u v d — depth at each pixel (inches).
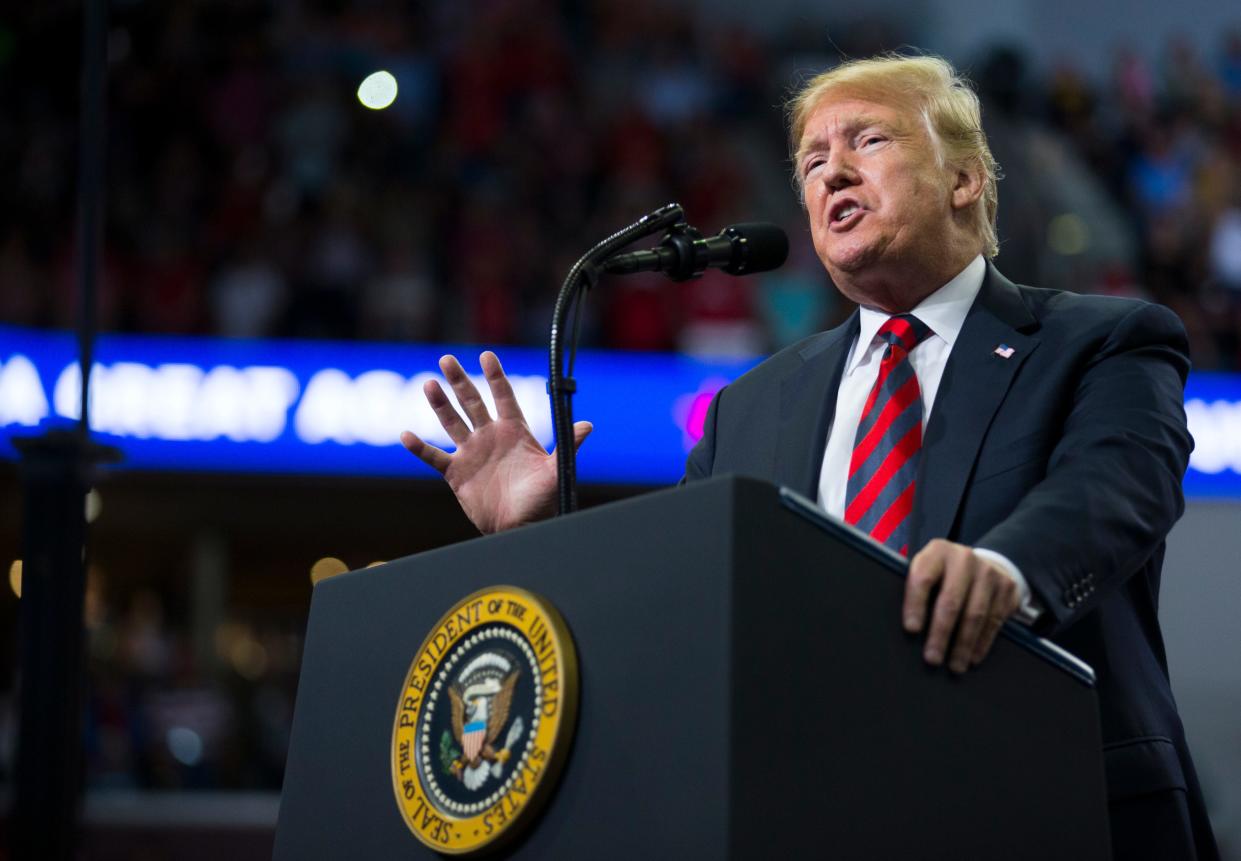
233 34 671.8
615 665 79.0
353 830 90.1
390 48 700.7
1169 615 546.6
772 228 120.6
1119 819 99.0
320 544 685.9
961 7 840.9
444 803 83.8
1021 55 778.2
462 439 117.4
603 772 77.9
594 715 79.4
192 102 652.7
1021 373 111.7
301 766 96.4
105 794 457.7
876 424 114.3
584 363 556.1
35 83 598.9
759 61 789.2
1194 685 539.5
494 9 730.2
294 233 608.7
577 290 114.5
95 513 618.8
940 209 122.6
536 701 81.1
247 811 312.3
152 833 305.3
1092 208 714.2
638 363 558.9
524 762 80.6
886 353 118.8
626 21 767.7
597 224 665.0
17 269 565.0
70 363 522.9
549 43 725.3
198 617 652.7
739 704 73.5
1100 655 103.3
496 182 671.8
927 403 116.8
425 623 91.0
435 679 86.8
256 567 729.6
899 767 77.7
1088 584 90.4
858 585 79.1
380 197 644.7
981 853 79.0
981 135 128.2
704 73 771.4
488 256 628.1
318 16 698.2
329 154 656.4
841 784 75.7
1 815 250.8
